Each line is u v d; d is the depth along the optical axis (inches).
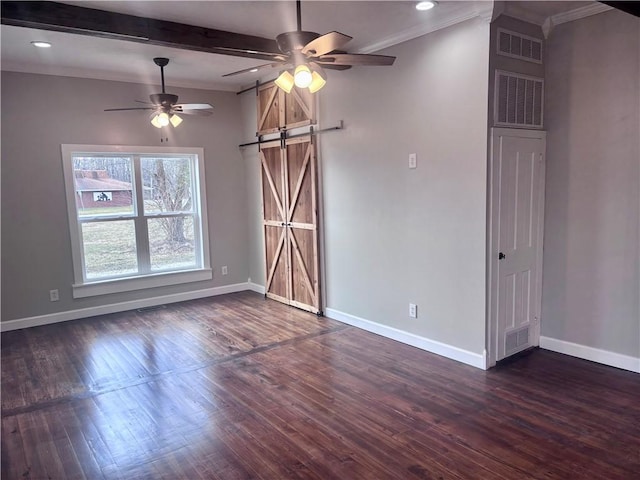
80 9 125.7
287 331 186.5
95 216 213.9
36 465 100.9
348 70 178.4
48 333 189.3
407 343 168.4
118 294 219.6
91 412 123.6
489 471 94.2
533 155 148.3
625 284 137.1
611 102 135.0
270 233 234.8
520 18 138.6
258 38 156.0
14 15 117.0
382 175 169.8
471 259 143.0
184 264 242.4
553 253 153.6
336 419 116.6
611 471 93.0
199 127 236.4
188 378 143.8
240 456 102.2
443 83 144.9
